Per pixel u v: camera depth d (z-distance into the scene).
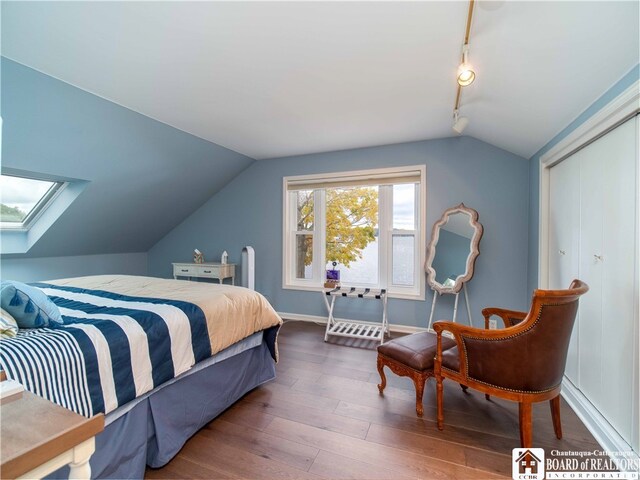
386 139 3.38
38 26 1.54
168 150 3.24
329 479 1.41
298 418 1.88
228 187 4.46
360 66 1.91
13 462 0.53
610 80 1.52
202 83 2.14
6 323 1.22
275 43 1.69
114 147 2.83
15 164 2.47
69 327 1.33
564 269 2.26
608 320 1.68
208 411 1.79
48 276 3.69
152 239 4.73
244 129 3.06
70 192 3.12
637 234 1.45
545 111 2.05
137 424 1.42
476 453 1.57
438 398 1.79
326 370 2.56
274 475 1.43
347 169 3.77
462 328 1.64
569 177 2.18
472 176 3.23
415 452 1.58
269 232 4.23
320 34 1.60
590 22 1.26
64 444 0.61
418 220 3.53
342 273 3.91
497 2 1.29
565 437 1.70
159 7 1.41
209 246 4.59
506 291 3.12
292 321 3.99
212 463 1.51
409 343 2.09
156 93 2.28
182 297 1.96
